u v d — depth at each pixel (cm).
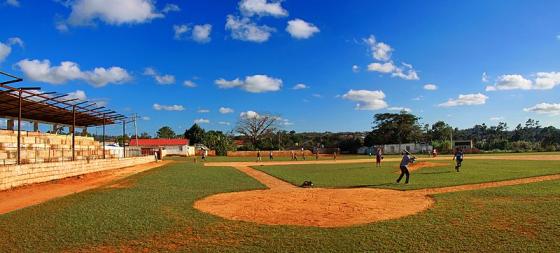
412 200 1391
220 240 838
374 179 2258
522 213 1052
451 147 8894
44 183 2047
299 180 2267
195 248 779
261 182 2197
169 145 8875
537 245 761
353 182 2100
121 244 809
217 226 970
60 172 2284
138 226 963
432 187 1769
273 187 1925
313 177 2475
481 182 1925
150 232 905
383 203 1333
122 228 941
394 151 9056
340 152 9631
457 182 1956
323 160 5628
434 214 1087
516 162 3797
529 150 8606
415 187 1783
